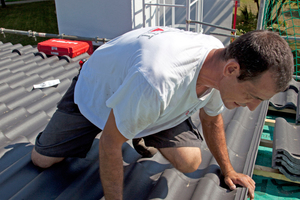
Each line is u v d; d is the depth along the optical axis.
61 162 2.03
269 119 3.21
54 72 3.93
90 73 1.56
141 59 1.20
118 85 1.39
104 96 1.51
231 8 8.49
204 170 2.02
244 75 1.09
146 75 1.15
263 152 2.84
